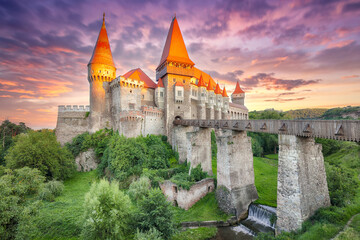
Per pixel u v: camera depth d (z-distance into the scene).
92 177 45.28
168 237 21.97
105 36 60.47
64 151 46.47
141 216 23.19
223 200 30.14
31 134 44.78
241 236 24.45
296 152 20.00
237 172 30.27
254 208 29.02
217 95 78.88
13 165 39.16
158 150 46.06
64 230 24.12
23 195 20.77
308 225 18.94
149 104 62.06
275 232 21.61
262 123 25.28
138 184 32.81
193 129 55.50
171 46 63.44
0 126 73.00
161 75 64.94
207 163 42.53
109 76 58.34
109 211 21.17
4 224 17.41
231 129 31.50
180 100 60.03
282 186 21.20
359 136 15.58
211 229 25.91
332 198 22.86
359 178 32.84
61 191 36.16
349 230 16.00
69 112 58.91
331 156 56.25
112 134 54.62
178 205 33.41
